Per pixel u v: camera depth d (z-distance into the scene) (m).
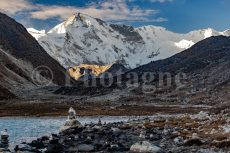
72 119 71.25
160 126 68.81
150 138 51.53
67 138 53.47
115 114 142.88
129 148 42.88
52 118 128.12
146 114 142.12
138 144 42.16
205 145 43.16
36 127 86.31
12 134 67.25
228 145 41.81
